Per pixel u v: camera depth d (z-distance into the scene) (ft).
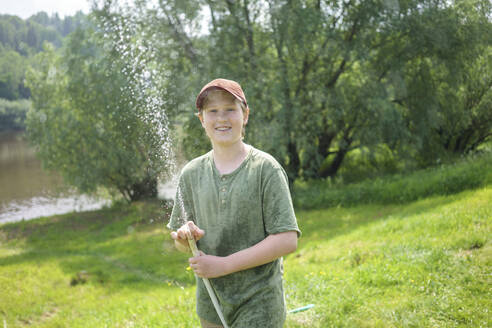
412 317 9.75
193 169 5.65
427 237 17.03
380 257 15.58
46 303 23.31
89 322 16.20
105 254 34.83
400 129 44.37
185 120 30.58
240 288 5.33
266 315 5.26
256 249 5.04
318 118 44.73
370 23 43.04
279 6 39.81
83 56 45.57
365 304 11.14
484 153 43.62
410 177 39.93
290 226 5.04
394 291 11.92
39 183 80.64
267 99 40.65
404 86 44.60
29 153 124.88
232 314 5.43
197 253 5.19
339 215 35.32
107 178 52.29
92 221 49.73
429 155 50.88
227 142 5.27
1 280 27.81
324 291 12.52
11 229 49.24
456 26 43.45
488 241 14.49
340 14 44.47
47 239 43.47
